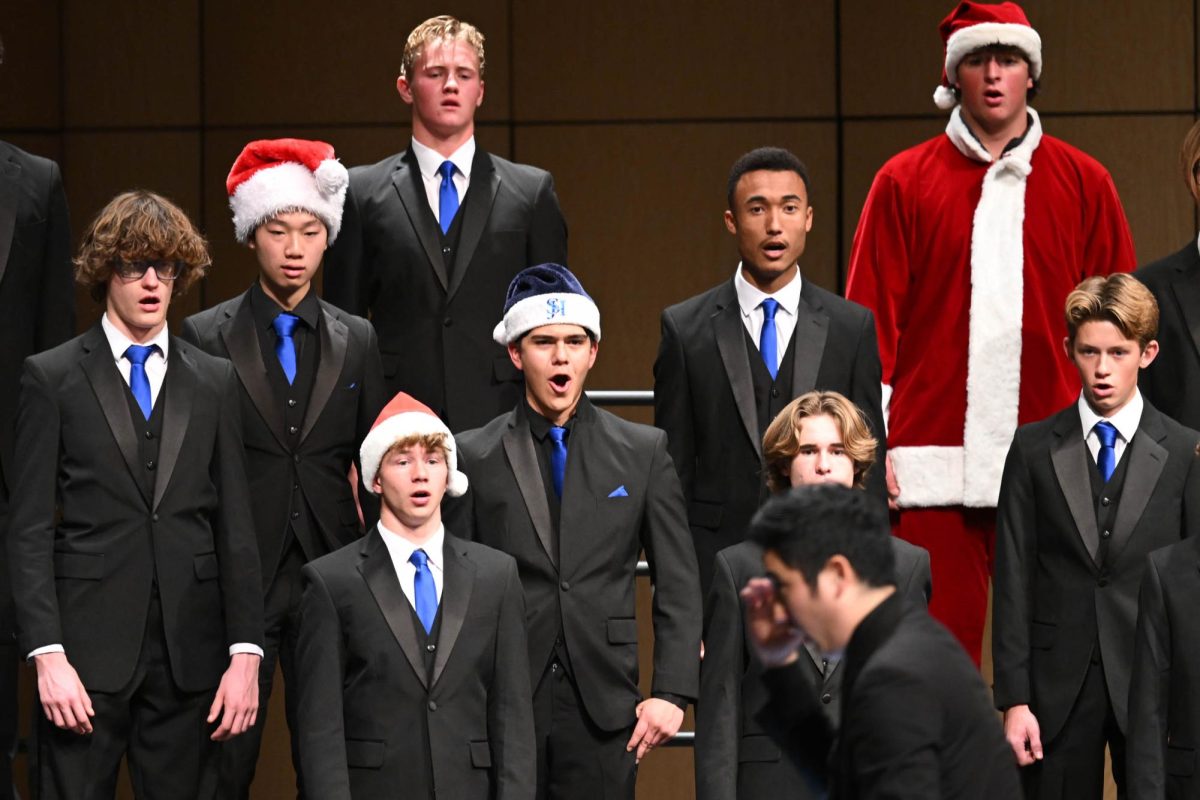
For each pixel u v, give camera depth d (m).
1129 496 11.20
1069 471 11.34
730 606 10.07
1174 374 12.14
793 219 11.69
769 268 11.71
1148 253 20.36
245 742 10.98
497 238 12.24
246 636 10.61
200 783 10.58
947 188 13.11
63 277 11.72
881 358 13.10
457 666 10.18
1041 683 11.27
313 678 10.12
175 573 10.45
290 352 11.38
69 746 10.24
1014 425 12.94
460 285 12.12
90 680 10.23
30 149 21.08
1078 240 13.11
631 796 10.69
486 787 10.16
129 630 10.32
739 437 11.57
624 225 21.02
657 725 10.61
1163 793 10.26
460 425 12.04
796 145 20.86
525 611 10.59
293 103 20.98
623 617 10.78
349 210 12.32
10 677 11.15
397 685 10.09
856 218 20.80
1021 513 11.49
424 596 10.35
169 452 10.50
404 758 10.02
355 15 20.95
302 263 11.34
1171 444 11.30
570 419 11.12
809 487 7.24
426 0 20.94
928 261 13.09
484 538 10.88
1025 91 13.19
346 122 20.95
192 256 10.69
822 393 10.42
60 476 10.48
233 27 21.00
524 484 10.91
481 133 20.95
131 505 10.41
